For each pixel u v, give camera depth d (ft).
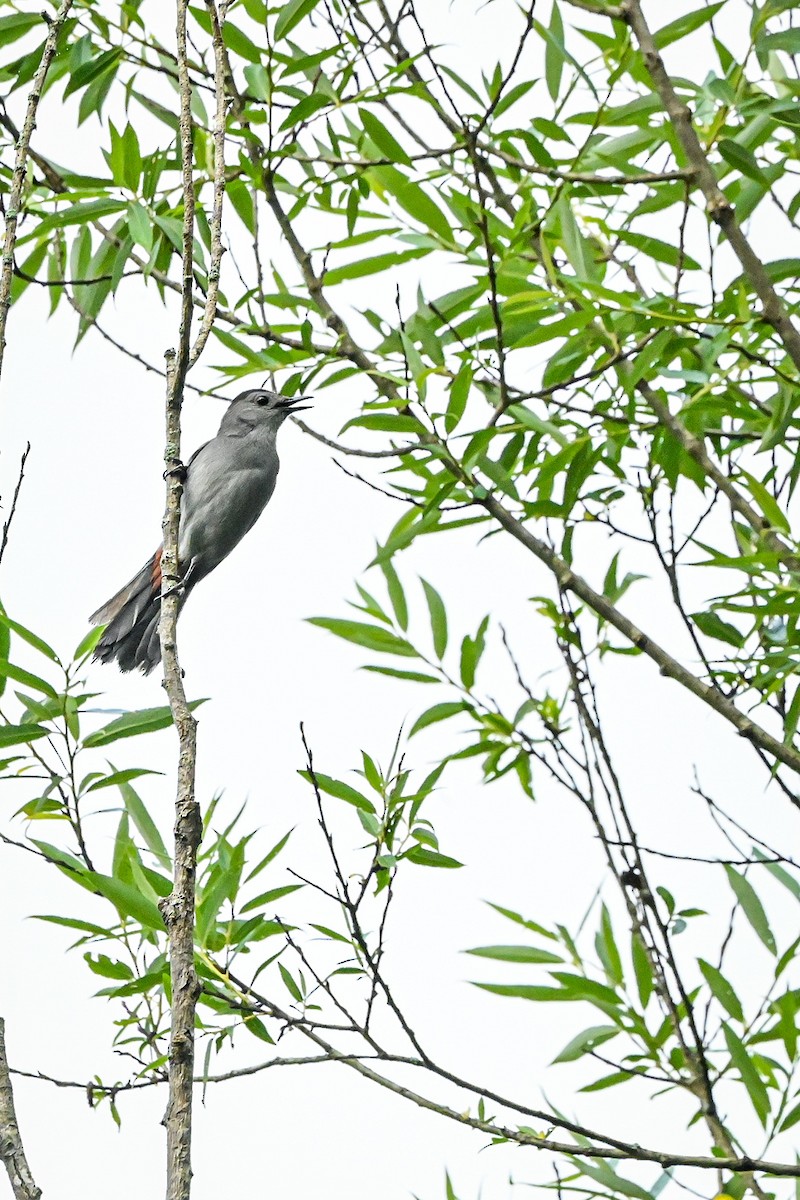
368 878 26.58
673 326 29.32
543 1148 25.99
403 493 33.04
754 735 28.43
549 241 32.99
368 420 30.27
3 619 26.50
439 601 34.40
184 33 23.32
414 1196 27.25
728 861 28.84
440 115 32.12
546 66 34.32
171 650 20.22
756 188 31.63
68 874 27.09
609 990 30.14
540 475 31.30
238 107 33.45
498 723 33.37
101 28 34.22
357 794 28.30
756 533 31.14
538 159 31.60
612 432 31.07
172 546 21.38
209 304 22.90
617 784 29.86
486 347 31.68
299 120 31.99
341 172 34.63
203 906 27.09
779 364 31.53
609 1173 27.66
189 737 19.36
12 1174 17.42
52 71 33.83
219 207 23.50
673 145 31.55
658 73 29.76
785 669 28.22
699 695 29.01
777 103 29.76
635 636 29.71
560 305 31.86
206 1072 25.86
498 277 32.01
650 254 32.73
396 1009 26.08
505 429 30.63
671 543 29.25
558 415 32.42
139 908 26.18
